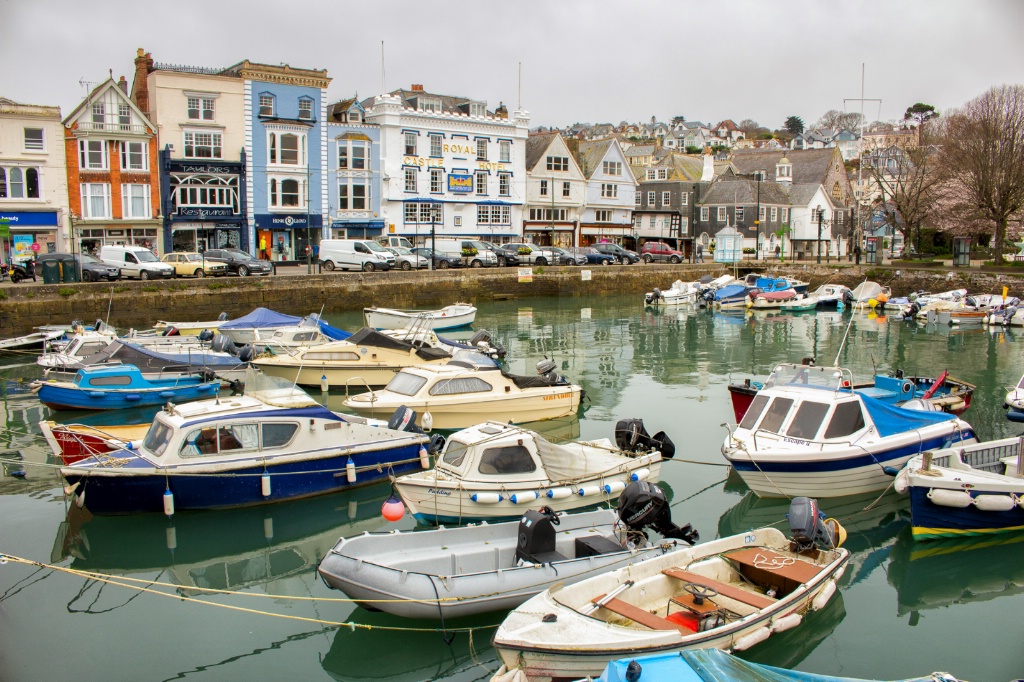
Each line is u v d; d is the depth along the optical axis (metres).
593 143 75.81
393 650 10.37
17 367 28.11
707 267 62.69
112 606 11.55
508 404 20.06
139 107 50.72
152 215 47.72
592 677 8.25
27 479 16.70
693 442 19.47
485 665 9.97
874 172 71.81
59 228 44.94
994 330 41.09
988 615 11.37
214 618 11.23
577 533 11.47
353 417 15.63
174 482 13.55
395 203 57.62
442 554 10.80
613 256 63.03
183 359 23.12
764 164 87.75
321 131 53.69
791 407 15.40
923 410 17.05
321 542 13.88
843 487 14.85
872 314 48.69
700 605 9.76
